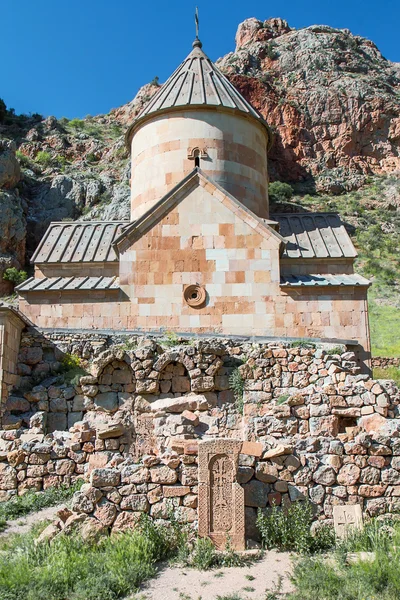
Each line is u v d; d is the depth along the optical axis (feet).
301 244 57.88
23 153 238.27
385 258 171.42
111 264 56.59
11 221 155.22
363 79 263.70
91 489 27.81
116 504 27.66
